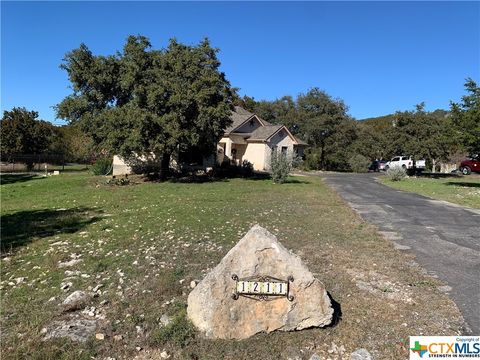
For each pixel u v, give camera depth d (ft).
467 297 19.44
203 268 23.50
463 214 44.32
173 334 15.44
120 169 100.37
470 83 80.28
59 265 24.64
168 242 29.43
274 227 34.73
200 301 15.69
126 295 19.66
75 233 33.45
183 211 43.32
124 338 15.60
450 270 23.54
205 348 14.79
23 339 15.44
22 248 28.99
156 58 79.87
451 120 83.61
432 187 79.25
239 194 60.90
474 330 16.15
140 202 52.11
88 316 17.52
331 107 166.91
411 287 20.66
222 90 81.61
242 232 32.73
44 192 68.33
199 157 104.06
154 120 73.56
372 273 22.70
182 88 77.05
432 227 36.45
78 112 86.43
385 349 14.90
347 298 19.04
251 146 129.29
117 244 29.22
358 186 80.02
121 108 77.51
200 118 77.10
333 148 162.09
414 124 121.39
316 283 15.83
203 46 79.77
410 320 16.97
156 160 100.68
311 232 32.96
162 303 18.65
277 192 64.18
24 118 134.00
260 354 14.49
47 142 141.18
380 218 41.04
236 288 15.53
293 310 15.75
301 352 14.71
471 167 133.90
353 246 28.60
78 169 129.08
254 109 200.44
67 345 14.98
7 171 122.62
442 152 119.03
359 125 175.11
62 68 83.71
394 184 86.63
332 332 15.90
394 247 28.68
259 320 15.61
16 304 18.75
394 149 127.13
